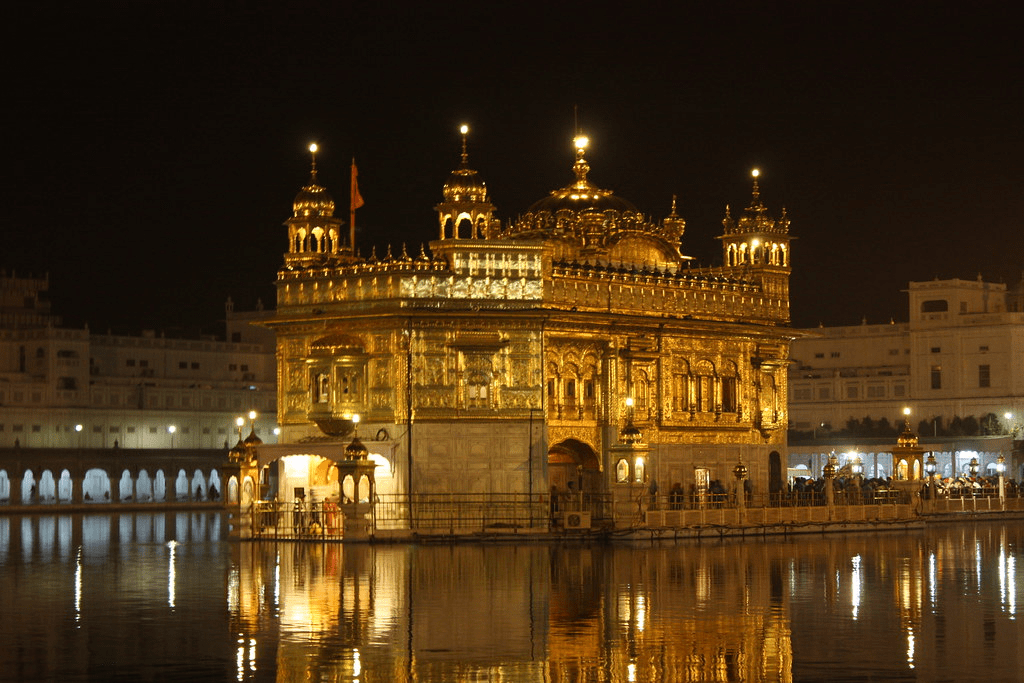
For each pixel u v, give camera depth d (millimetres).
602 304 73562
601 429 73250
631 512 67938
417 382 68250
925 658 30469
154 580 46562
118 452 133750
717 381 79250
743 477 75188
